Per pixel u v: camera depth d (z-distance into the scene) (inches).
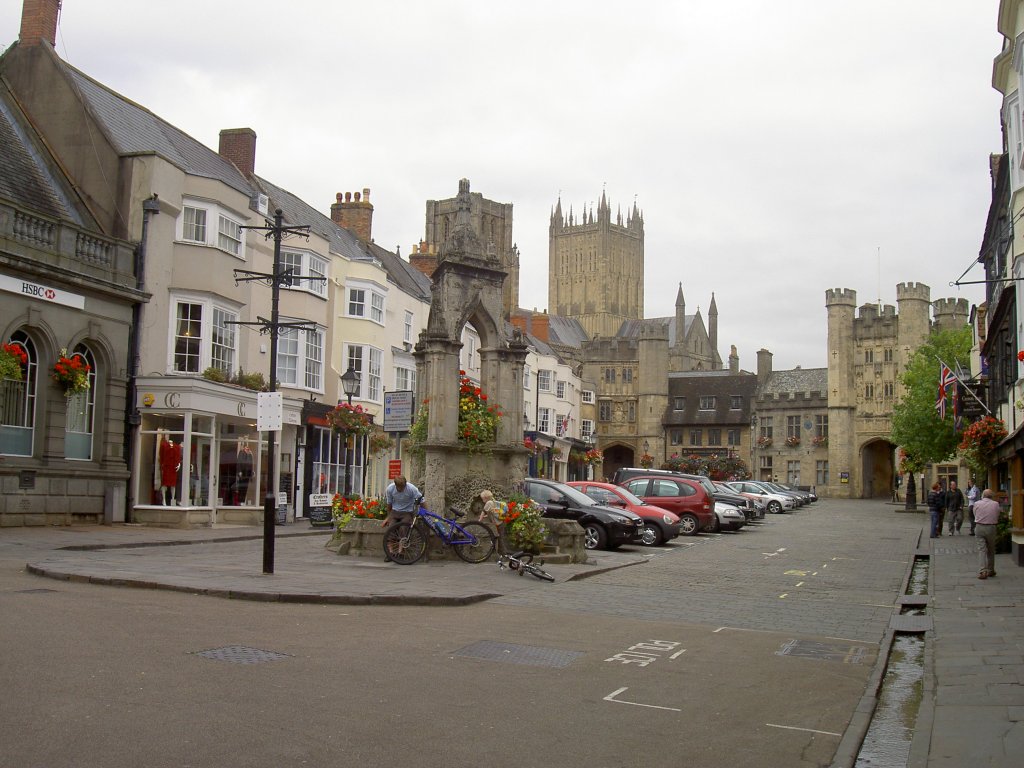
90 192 1018.7
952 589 673.0
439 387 725.3
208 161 1307.8
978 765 253.6
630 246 6053.2
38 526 848.9
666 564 823.7
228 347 1112.8
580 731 274.8
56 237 881.5
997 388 1225.4
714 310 5890.8
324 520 1141.1
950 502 1360.7
